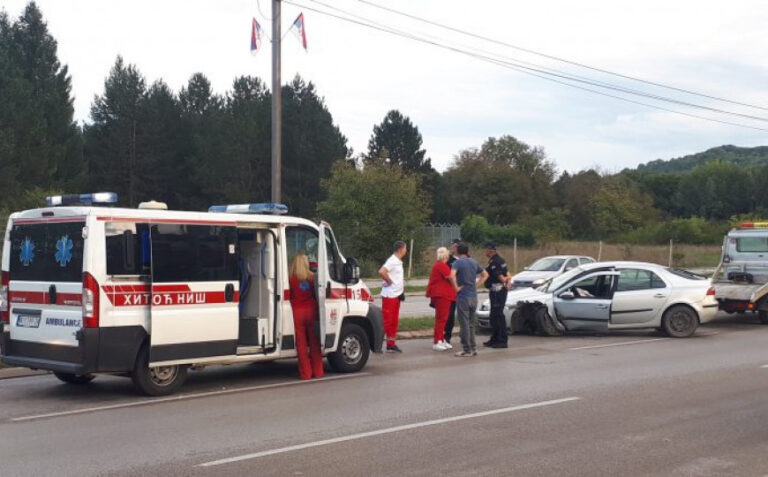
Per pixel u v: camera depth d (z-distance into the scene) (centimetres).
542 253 4569
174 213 1036
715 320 2086
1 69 5709
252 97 7794
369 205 3856
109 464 704
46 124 5938
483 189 8894
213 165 7012
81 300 979
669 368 1248
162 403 985
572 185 8981
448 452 743
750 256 2084
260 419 888
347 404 972
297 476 667
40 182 5603
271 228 1152
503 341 1513
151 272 1008
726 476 668
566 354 1419
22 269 1063
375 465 699
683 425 853
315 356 1178
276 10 1908
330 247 1205
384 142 9531
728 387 1079
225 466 697
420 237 3956
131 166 6931
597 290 1686
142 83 7169
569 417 893
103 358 979
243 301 1160
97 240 977
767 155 17475
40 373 1226
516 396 1018
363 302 1239
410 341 1633
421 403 975
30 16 6431
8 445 773
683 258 4525
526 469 687
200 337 1051
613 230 7738
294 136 7256
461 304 1395
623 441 784
